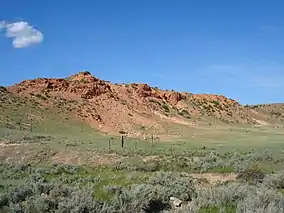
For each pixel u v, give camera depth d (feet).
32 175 80.74
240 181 84.07
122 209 47.32
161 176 73.05
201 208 51.42
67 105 383.86
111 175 85.10
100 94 419.33
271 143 244.42
